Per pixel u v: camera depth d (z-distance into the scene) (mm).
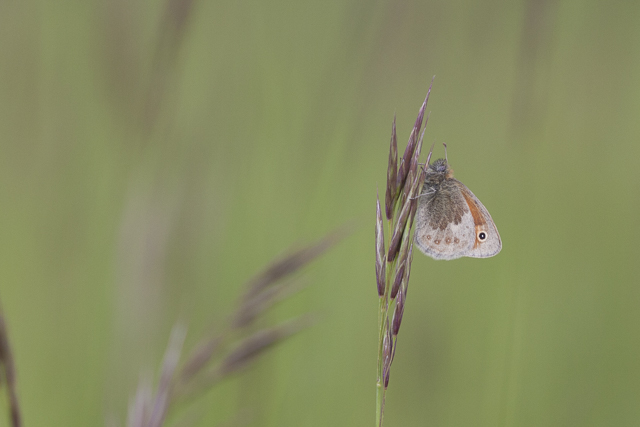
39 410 765
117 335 763
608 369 778
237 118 797
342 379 777
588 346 780
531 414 771
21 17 796
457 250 763
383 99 807
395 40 790
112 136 789
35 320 775
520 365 767
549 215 793
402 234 720
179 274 769
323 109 785
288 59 802
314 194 785
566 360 779
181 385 741
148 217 766
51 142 792
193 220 773
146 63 777
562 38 809
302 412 771
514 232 767
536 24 766
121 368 761
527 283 768
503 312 772
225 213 783
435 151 816
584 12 810
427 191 763
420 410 775
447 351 778
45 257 781
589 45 809
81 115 794
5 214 786
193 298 772
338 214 788
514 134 770
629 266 789
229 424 761
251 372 767
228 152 793
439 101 816
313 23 804
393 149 722
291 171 791
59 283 778
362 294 785
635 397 776
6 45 795
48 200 788
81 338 775
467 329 779
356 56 784
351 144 785
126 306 763
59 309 777
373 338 782
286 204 789
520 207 769
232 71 799
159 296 764
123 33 778
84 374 771
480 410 772
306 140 786
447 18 816
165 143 773
